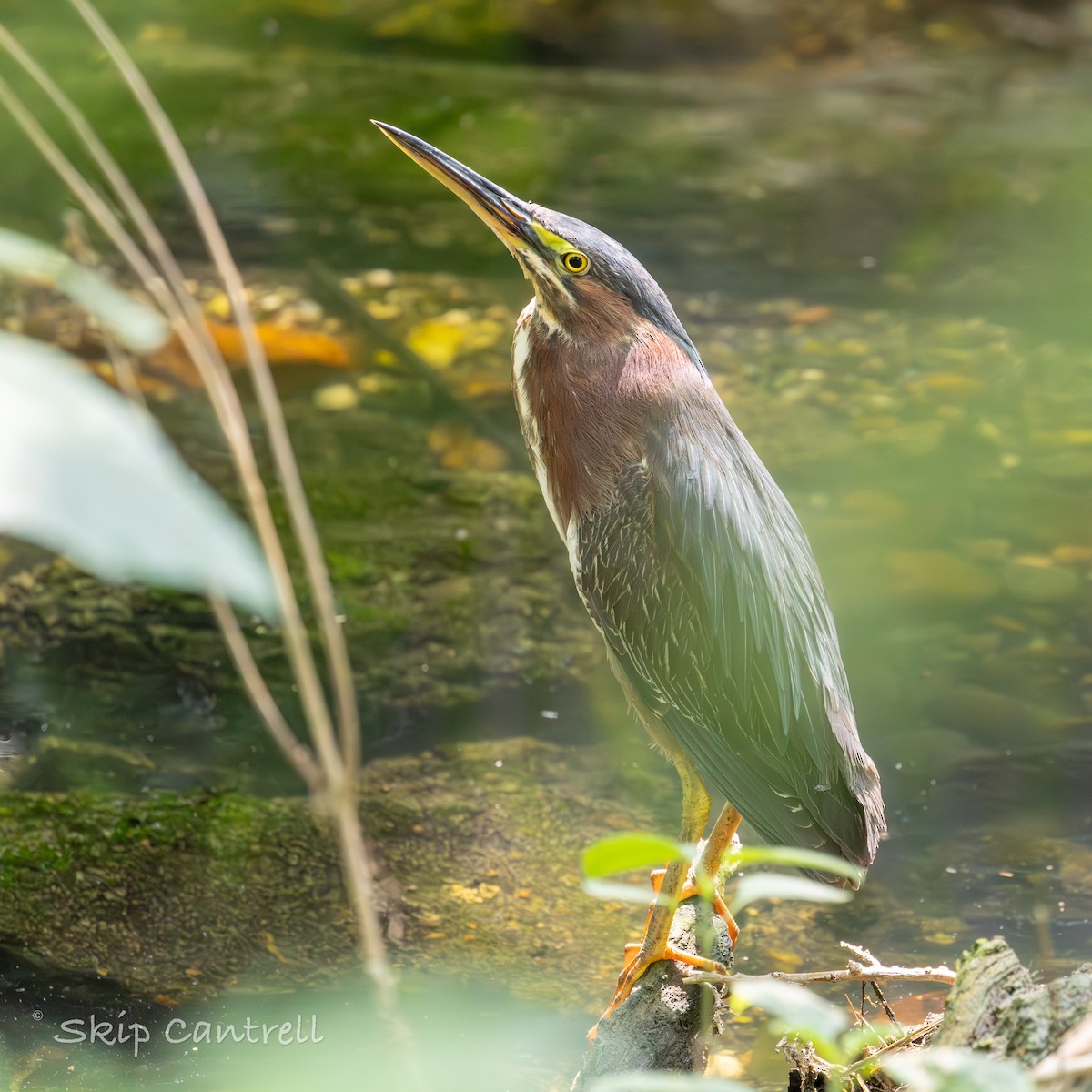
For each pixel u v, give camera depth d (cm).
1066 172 2189
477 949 827
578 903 883
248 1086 673
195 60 2527
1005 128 2403
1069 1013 442
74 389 137
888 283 1866
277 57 2605
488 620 1193
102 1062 698
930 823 963
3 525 126
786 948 841
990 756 1031
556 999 781
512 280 1834
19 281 1650
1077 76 2647
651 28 2811
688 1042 626
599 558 748
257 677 270
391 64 2639
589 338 740
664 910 644
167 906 841
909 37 2836
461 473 1415
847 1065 570
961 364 1661
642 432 731
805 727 705
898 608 1213
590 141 2341
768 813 713
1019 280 1842
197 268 1802
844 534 1327
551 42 2780
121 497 132
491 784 997
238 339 1594
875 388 1614
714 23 2830
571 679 1131
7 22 2572
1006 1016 450
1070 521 1345
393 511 1343
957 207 2084
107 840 893
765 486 748
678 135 2383
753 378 1638
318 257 1861
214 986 778
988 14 2911
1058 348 1675
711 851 720
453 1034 741
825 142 2359
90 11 341
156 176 2039
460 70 2636
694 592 712
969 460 1457
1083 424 1524
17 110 314
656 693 743
